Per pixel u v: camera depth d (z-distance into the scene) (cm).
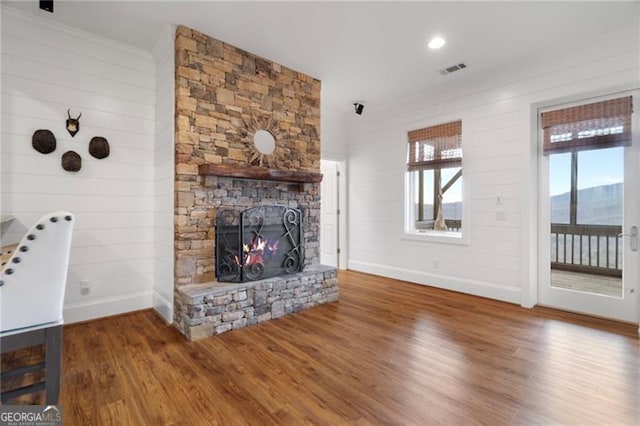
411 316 327
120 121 329
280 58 353
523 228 357
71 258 304
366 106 520
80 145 306
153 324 304
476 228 399
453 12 272
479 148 395
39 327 166
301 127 390
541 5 261
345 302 377
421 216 480
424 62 365
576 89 322
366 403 182
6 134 271
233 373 214
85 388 196
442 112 433
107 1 257
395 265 497
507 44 325
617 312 313
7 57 271
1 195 269
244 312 299
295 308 340
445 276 434
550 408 177
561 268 348
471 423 165
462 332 285
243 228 315
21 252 160
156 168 346
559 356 238
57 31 293
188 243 297
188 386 199
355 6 264
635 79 291
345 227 569
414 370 219
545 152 353
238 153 329
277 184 367
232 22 286
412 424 165
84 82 308
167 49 312
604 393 191
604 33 304
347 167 569
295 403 182
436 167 445
